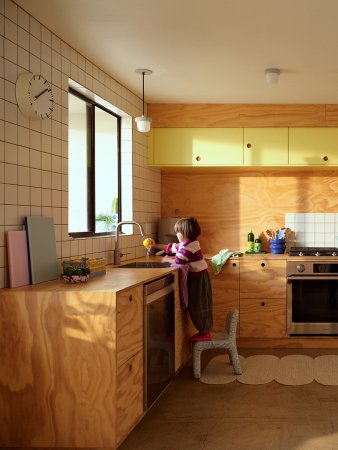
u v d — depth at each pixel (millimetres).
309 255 4973
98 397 2578
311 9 2889
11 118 2723
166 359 3533
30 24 2918
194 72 4066
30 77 2795
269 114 5059
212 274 4922
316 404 3344
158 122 5102
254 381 3822
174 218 5199
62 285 2814
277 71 4000
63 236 3311
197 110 5086
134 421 2871
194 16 2979
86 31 3176
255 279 4867
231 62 3822
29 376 2625
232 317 3969
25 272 2814
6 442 2652
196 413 3221
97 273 3262
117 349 2590
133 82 4348
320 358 4441
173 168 5367
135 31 3193
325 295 4820
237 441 2811
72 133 4109
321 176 5457
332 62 3826
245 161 5047
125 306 2719
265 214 5516
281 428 2975
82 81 3621
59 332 2602
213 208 5574
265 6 2850
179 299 3920
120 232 4645
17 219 2793
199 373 3898
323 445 2746
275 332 4852
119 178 4668
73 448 2605
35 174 2961
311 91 4633
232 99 4926
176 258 4047
